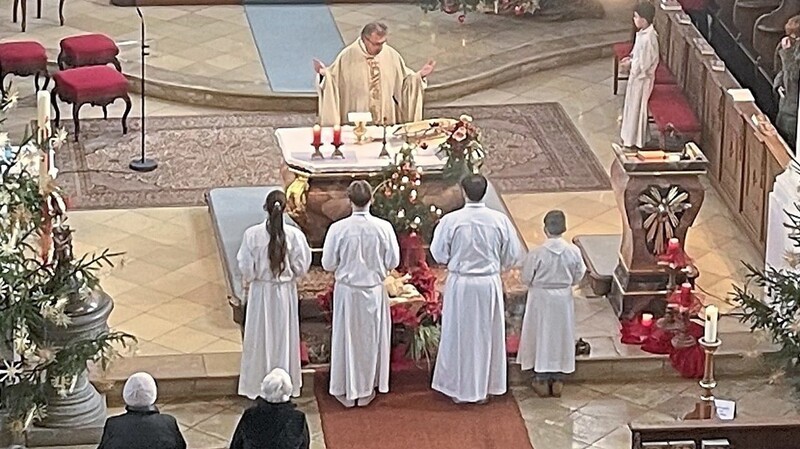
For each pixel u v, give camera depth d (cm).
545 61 1931
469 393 1283
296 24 2041
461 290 1268
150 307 1409
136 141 1722
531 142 1741
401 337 1315
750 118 1518
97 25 2016
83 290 1212
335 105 1478
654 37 1689
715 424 1091
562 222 1288
